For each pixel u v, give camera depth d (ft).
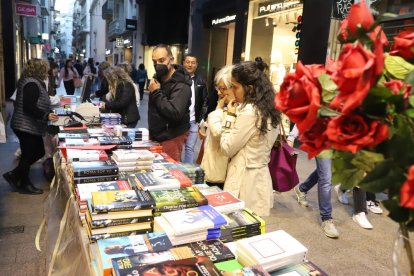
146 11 56.59
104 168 6.28
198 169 7.07
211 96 16.05
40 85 11.71
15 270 8.12
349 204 13.12
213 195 5.79
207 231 4.60
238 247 4.25
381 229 11.00
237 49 28.27
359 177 2.27
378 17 2.08
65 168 7.53
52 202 8.53
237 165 7.33
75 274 5.13
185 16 45.44
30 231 9.95
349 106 1.78
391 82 2.08
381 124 1.96
